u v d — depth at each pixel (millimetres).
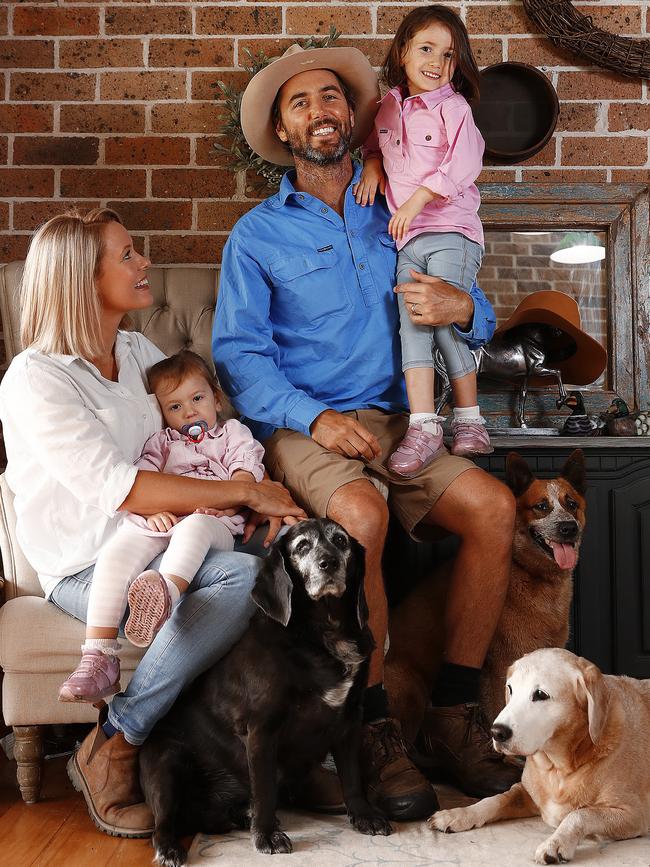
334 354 2432
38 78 3303
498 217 3262
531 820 1806
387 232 2514
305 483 2166
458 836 1714
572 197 3268
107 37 3316
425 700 2342
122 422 2049
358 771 1789
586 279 3289
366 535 2020
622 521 2857
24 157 3301
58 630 1959
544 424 3277
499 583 2145
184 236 3312
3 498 2123
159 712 1802
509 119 3285
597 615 2852
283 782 1822
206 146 3312
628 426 3012
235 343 2365
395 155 2477
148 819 1796
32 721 1971
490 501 2129
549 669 1696
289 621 1727
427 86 2457
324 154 2422
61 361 2010
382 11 3293
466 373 2418
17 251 3295
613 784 1669
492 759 2020
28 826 1863
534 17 3262
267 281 2451
